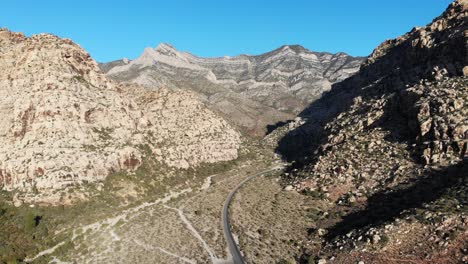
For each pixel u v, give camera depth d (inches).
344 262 2391.7
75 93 4020.7
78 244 2817.4
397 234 2455.7
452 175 3021.7
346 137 4542.3
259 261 2578.7
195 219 3358.8
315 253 2635.3
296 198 3811.5
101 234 2955.2
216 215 3479.3
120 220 3218.5
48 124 3661.4
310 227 3122.5
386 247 2393.0
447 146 3302.2
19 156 3437.5
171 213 3476.9
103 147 3905.0
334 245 2647.6
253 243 2859.3
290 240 2898.6
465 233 2269.9
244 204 3747.5
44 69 3983.8
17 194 3243.1
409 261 2236.7
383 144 3998.5
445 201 2625.5
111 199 3518.7
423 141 3602.4
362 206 3277.6
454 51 4365.2
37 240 2834.6
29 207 3144.7
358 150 4092.0
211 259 2623.0
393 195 3184.1
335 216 3233.3
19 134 3607.3
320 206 3531.0
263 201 3809.1
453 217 2410.2
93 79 4458.7
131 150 4114.2
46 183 3304.6
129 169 4028.1
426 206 2625.5
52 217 3107.8
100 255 2664.9
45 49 4160.9
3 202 3139.8
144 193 3831.2
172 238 2942.9
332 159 4200.3
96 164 3688.5
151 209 3533.5
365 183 3577.8
